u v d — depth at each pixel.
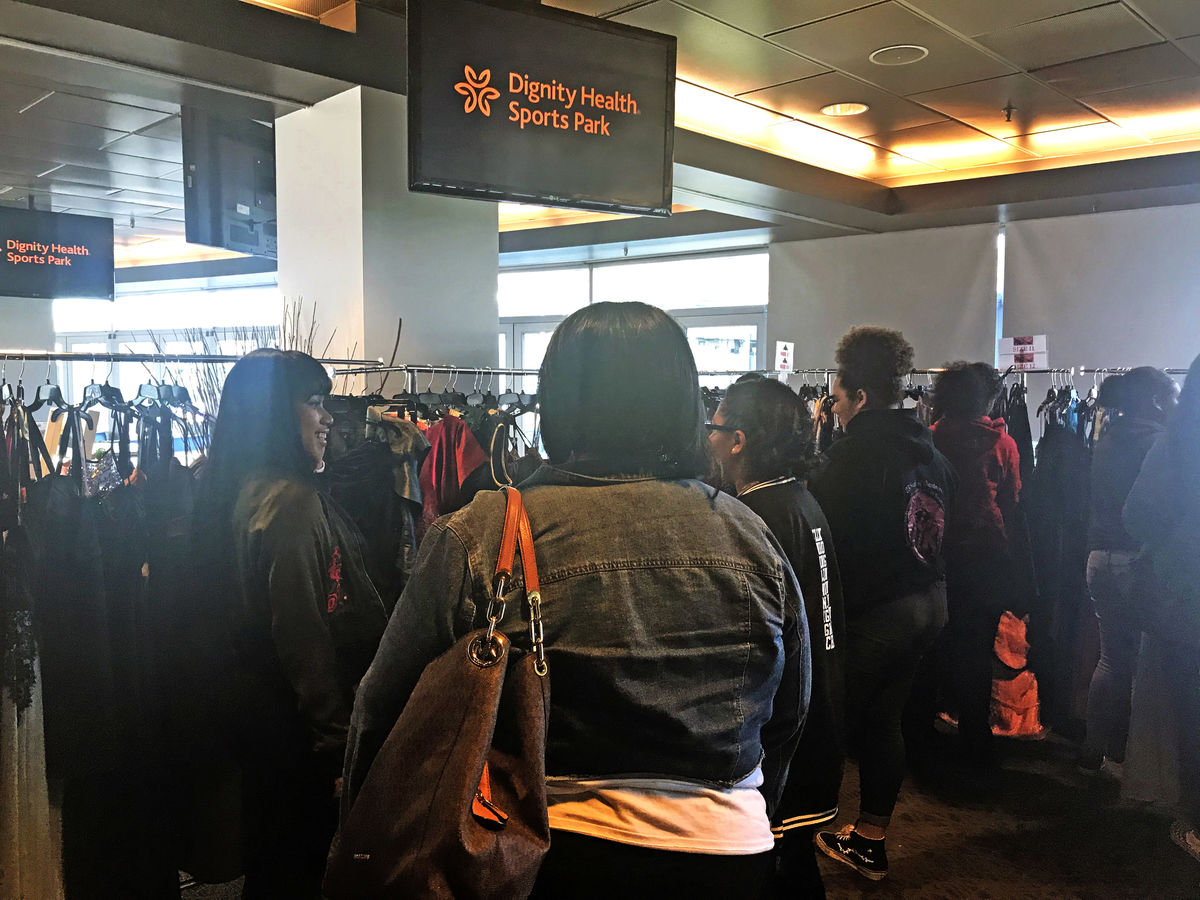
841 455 2.17
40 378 7.81
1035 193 5.28
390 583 2.16
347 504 2.17
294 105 3.20
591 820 0.89
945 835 2.52
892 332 2.21
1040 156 5.37
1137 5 3.20
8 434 1.64
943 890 2.25
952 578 2.77
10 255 5.87
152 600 1.72
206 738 1.63
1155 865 2.37
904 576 2.14
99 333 11.02
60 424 2.38
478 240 3.40
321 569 1.56
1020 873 2.33
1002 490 2.77
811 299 6.71
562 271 8.31
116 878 1.70
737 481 1.78
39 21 2.44
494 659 0.83
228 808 1.64
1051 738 3.22
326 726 1.50
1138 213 5.34
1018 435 3.26
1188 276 5.18
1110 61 3.77
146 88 3.01
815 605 1.69
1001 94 4.22
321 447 1.74
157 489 1.78
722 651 0.92
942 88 4.14
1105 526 2.61
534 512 0.91
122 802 1.71
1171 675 2.12
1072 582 3.07
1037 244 5.72
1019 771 2.94
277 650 1.50
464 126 2.27
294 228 3.30
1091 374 5.53
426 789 0.79
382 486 2.19
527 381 7.04
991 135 4.94
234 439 1.60
